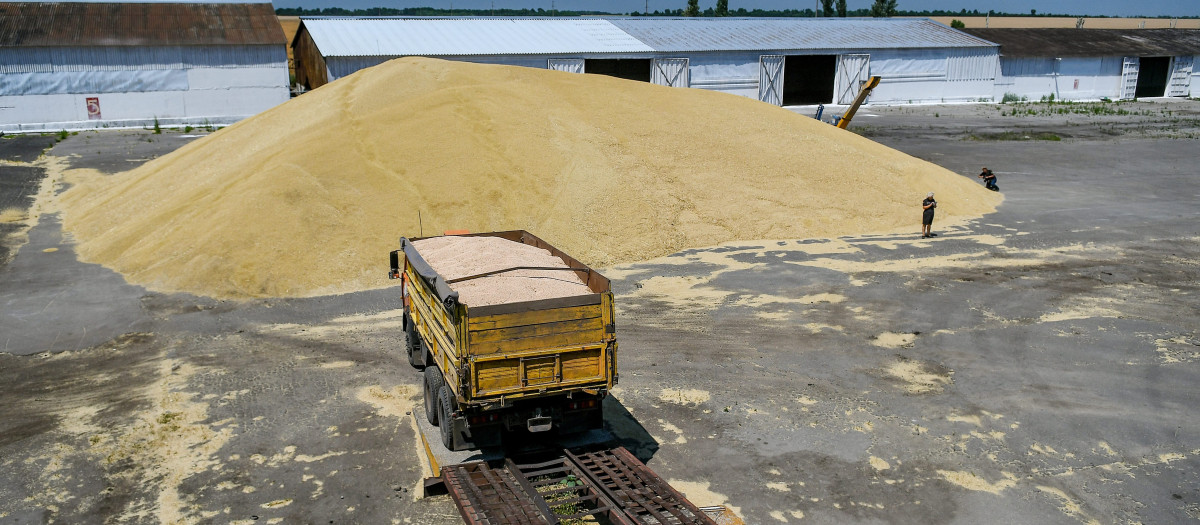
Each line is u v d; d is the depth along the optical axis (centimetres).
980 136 4634
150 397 1320
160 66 4706
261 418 1242
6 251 2192
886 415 1240
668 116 2784
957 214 2645
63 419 1242
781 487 1036
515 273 1217
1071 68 6688
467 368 970
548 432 1125
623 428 1203
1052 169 3556
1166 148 4119
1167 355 1462
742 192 2489
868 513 976
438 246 1457
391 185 2220
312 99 2822
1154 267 2038
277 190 2106
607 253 2161
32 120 4534
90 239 2280
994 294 1838
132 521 967
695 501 1001
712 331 1630
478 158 2350
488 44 5428
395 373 1423
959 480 1050
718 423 1220
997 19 13000
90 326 1658
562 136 2525
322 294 1878
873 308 1755
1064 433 1173
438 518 971
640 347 1546
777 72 5894
